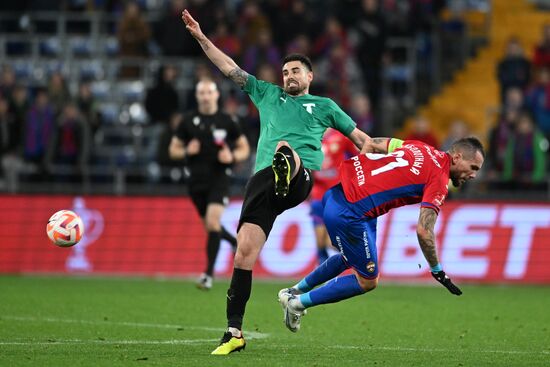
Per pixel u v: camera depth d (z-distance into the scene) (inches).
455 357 1205.7
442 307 1835.6
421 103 3253.0
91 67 3238.2
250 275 1192.8
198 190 2014.0
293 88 1262.3
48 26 3309.5
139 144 3006.9
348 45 3105.3
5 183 2733.8
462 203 2495.1
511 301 1972.2
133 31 3132.4
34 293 1942.7
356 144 1283.2
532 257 2481.5
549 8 3585.1
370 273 1238.9
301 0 3176.7
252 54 2974.9
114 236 2529.5
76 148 2726.4
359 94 3041.3
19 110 2810.0
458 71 3326.8
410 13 3223.4
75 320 1528.1
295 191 1213.7
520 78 2979.8
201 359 1123.9
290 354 1204.5
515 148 2652.6
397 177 1222.3
